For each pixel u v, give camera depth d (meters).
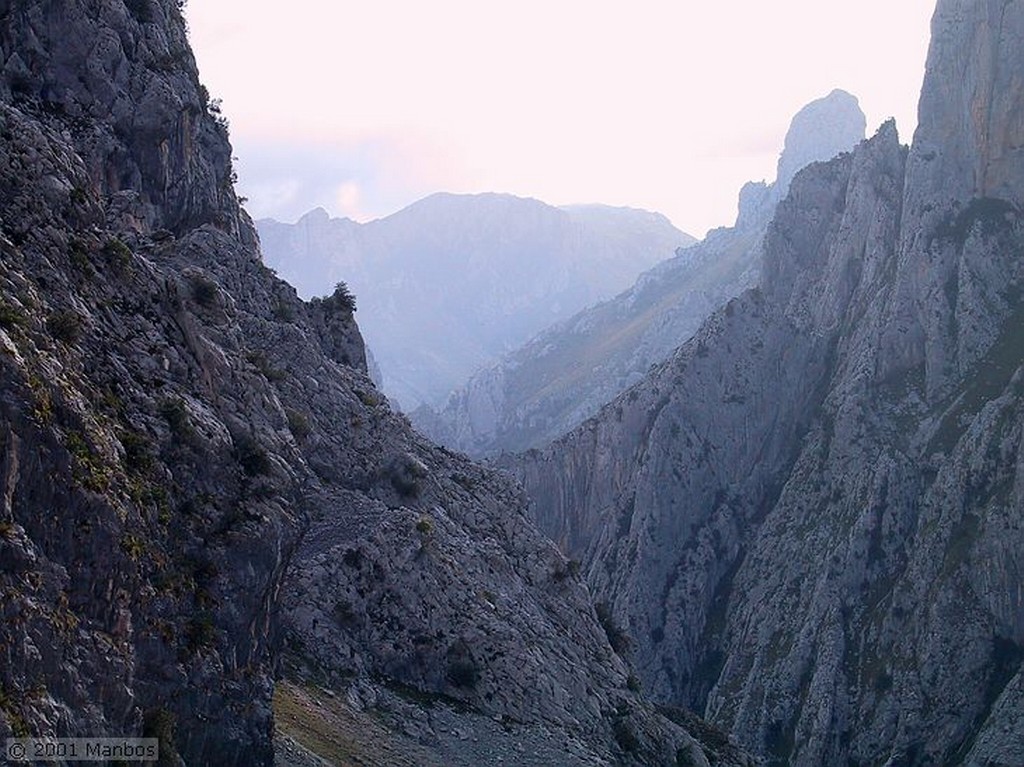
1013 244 191.25
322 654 63.41
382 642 67.00
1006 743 133.88
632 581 193.50
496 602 76.81
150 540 37.41
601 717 76.56
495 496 94.25
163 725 35.62
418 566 71.50
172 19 85.81
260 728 41.34
